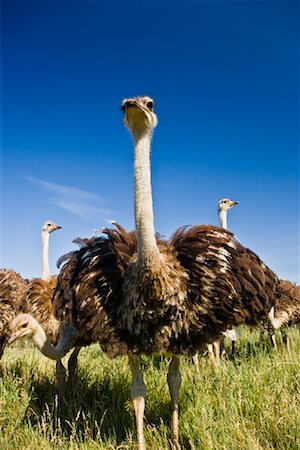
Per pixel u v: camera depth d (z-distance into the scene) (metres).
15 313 6.64
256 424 4.17
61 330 5.11
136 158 3.94
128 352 4.17
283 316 8.20
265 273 4.80
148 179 3.91
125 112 4.01
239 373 5.07
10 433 4.47
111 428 4.59
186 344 4.26
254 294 4.45
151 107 4.06
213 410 4.36
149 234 3.83
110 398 5.19
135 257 4.23
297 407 4.22
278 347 7.97
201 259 4.11
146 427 4.52
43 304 6.42
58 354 4.93
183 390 5.08
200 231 4.31
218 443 3.82
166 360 6.37
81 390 5.36
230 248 4.38
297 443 3.70
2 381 5.54
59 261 4.83
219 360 6.29
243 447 3.71
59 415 4.91
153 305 3.90
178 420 4.54
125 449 4.19
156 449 4.11
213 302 4.19
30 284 6.66
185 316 4.06
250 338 8.74
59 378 5.41
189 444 4.22
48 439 4.29
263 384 4.84
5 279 6.73
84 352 8.27
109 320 4.16
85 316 4.30
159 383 5.36
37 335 4.79
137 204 3.87
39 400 5.34
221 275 4.18
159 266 3.83
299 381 4.89
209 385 4.96
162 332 4.04
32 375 5.74
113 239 4.45
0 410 4.80
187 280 4.08
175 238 4.28
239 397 4.47
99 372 6.07
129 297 3.98
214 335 4.35
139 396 4.18
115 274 4.16
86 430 4.36
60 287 4.69
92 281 4.23
